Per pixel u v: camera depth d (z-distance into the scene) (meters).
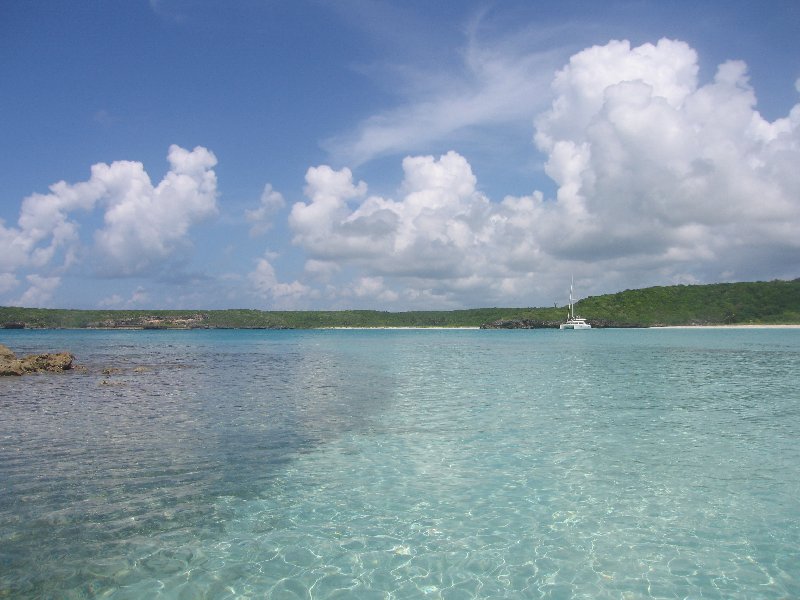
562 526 9.06
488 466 12.42
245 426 16.73
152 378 30.30
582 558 7.94
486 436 15.35
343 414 18.80
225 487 10.94
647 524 9.09
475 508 9.89
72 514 9.37
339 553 8.12
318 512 9.69
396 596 6.93
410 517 9.48
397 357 48.53
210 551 8.10
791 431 15.75
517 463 12.64
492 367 37.25
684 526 9.00
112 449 13.82
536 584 7.23
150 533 8.69
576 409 19.58
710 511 9.62
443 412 19.12
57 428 16.27
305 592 7.00
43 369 32.25
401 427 16.61
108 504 9.90
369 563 7.82
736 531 8.78
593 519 9.33
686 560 7.84
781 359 41.69
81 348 63.47
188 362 42.78
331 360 45.12
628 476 11.59
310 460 12.95
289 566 7.70
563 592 7.00
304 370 35.72
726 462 12.56
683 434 15.43
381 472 12.01
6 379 28.53
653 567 7.65
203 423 17.17
